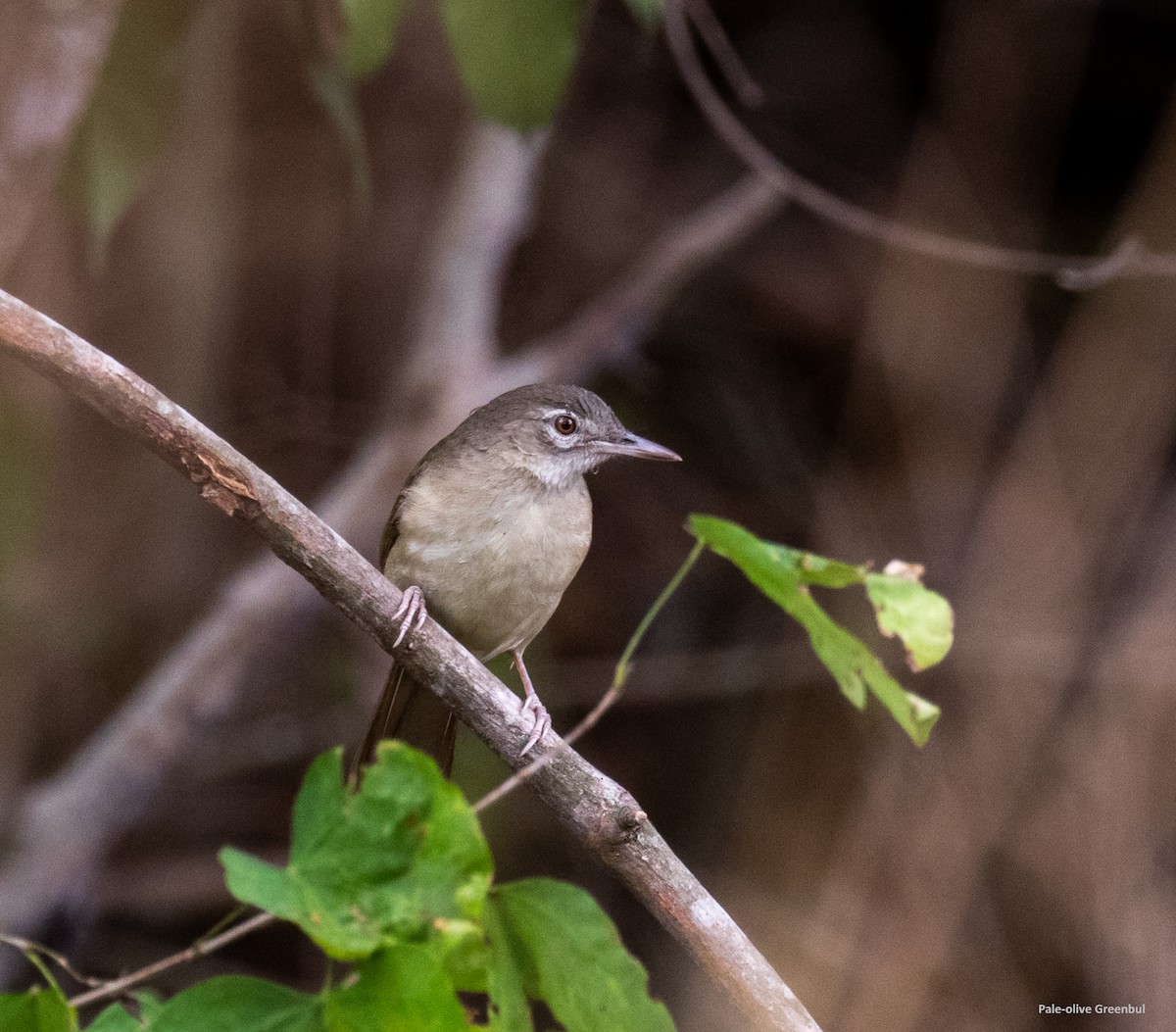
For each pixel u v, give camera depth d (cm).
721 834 1285
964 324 1241
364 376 1341
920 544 1253
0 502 902
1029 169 1326
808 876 1189
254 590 1127
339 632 1284
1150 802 1125
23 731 1057
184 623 1257
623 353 1283
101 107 693
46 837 1059
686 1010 1221
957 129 1315
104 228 703
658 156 1473
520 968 465
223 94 1160
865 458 1320
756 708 1335
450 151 1312
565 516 762
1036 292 1357
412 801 407
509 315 1452
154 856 1248
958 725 1153
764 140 1467
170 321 1182
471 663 532
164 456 483
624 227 1458
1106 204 1399
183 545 1264
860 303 1442
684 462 1442
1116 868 1106
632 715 1382
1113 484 1155
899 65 1466
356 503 1180
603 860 510
